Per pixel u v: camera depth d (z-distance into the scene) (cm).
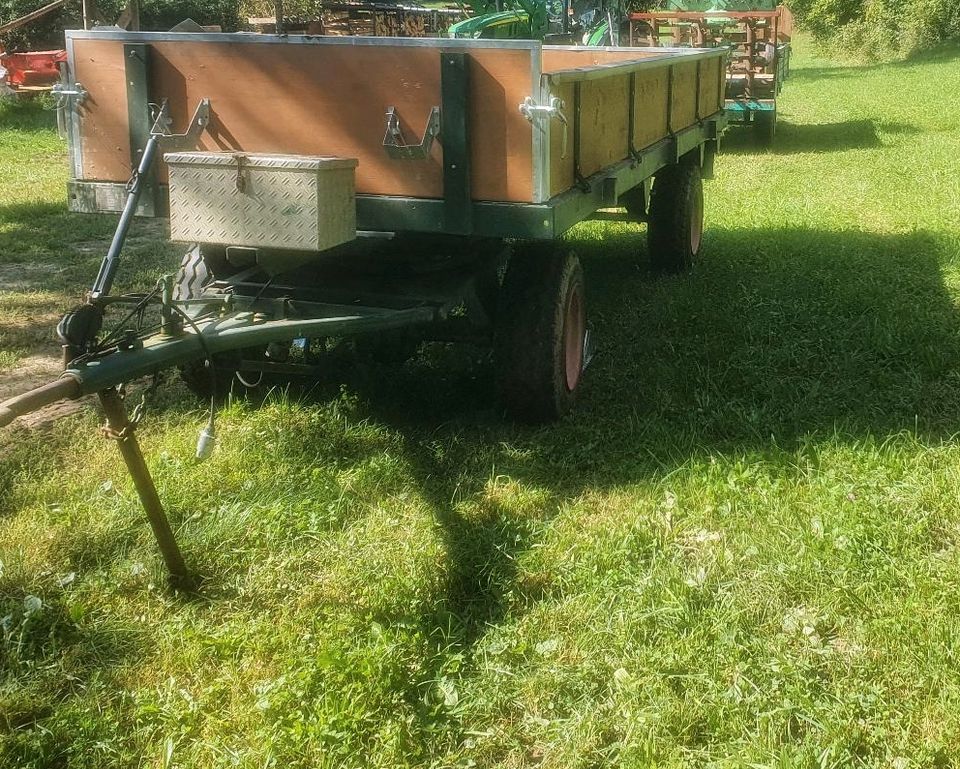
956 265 835
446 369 616
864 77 3117
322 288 507
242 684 339
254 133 479
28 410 311
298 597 388
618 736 315
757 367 613
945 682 329
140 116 489
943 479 466
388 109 452
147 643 366
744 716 316
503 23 965
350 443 515
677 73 729
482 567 409
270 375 590
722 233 995
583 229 1007
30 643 361
